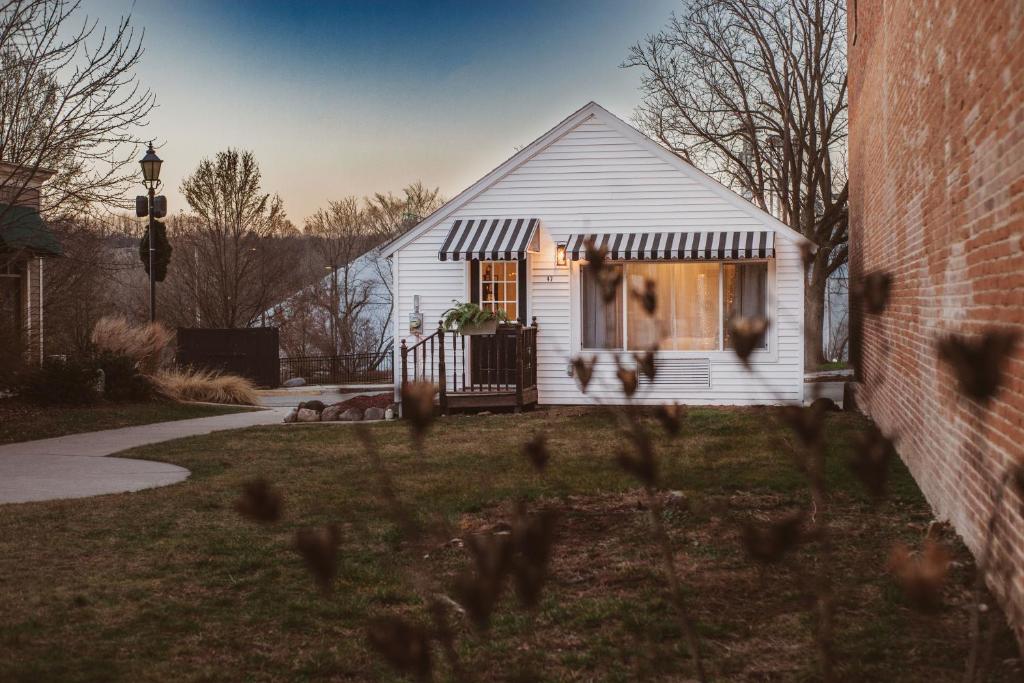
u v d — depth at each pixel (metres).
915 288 9.62
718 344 17.86
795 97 35.69
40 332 20.22
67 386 19.39
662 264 18.08
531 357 17.84
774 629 5.31
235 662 5.01
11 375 18.62
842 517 7.91
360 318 56.12
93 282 31.84
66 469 11.77
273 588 6.28
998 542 5.56
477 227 18.25
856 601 5.64
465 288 18.53
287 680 4.76
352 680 4.76
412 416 2.23
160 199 24.03
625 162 18.09
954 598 5.70
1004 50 5.48
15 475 11.30
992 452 5.79
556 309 18.33
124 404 20.75
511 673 4.67
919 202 9.28
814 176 34.81
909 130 10.01
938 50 8.00
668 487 9.21
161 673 4.84
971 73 6.53
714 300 17.92
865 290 2.21
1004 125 5.49
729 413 15.55
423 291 18.70
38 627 5.53
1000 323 5.62
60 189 17.41
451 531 7.71
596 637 5.28
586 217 18.17
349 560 6.91
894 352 11.55
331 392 29.97
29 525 8.22
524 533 2.08
